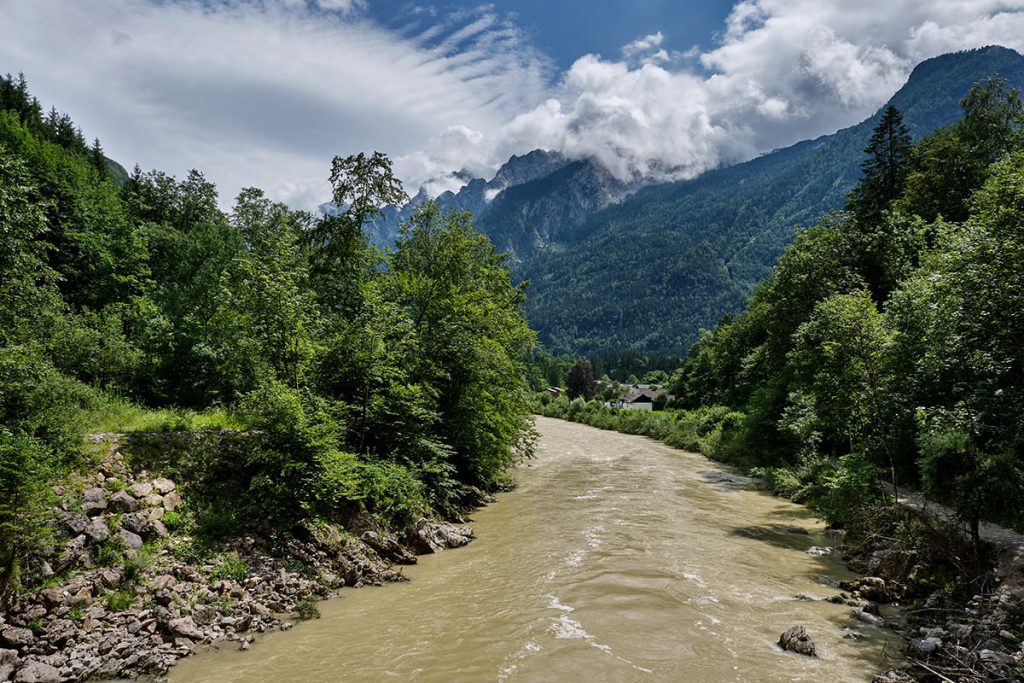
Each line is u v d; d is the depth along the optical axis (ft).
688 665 31.71
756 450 114.93
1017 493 39.58
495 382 83.25
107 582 34.17
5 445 33.65
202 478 46.16
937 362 47.88
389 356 65.41
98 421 48.88
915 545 45.50
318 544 46.26
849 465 60.54
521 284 110.22
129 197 155.84
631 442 178.40
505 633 35.96
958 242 43.37
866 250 114.11
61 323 74.43
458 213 95.35
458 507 71.10
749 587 45.44
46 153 141.08
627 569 49.44
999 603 35.42
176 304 97.40
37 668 27.55
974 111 135.33
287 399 48.70
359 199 90.02
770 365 124.67
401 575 46.75
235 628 34.78
